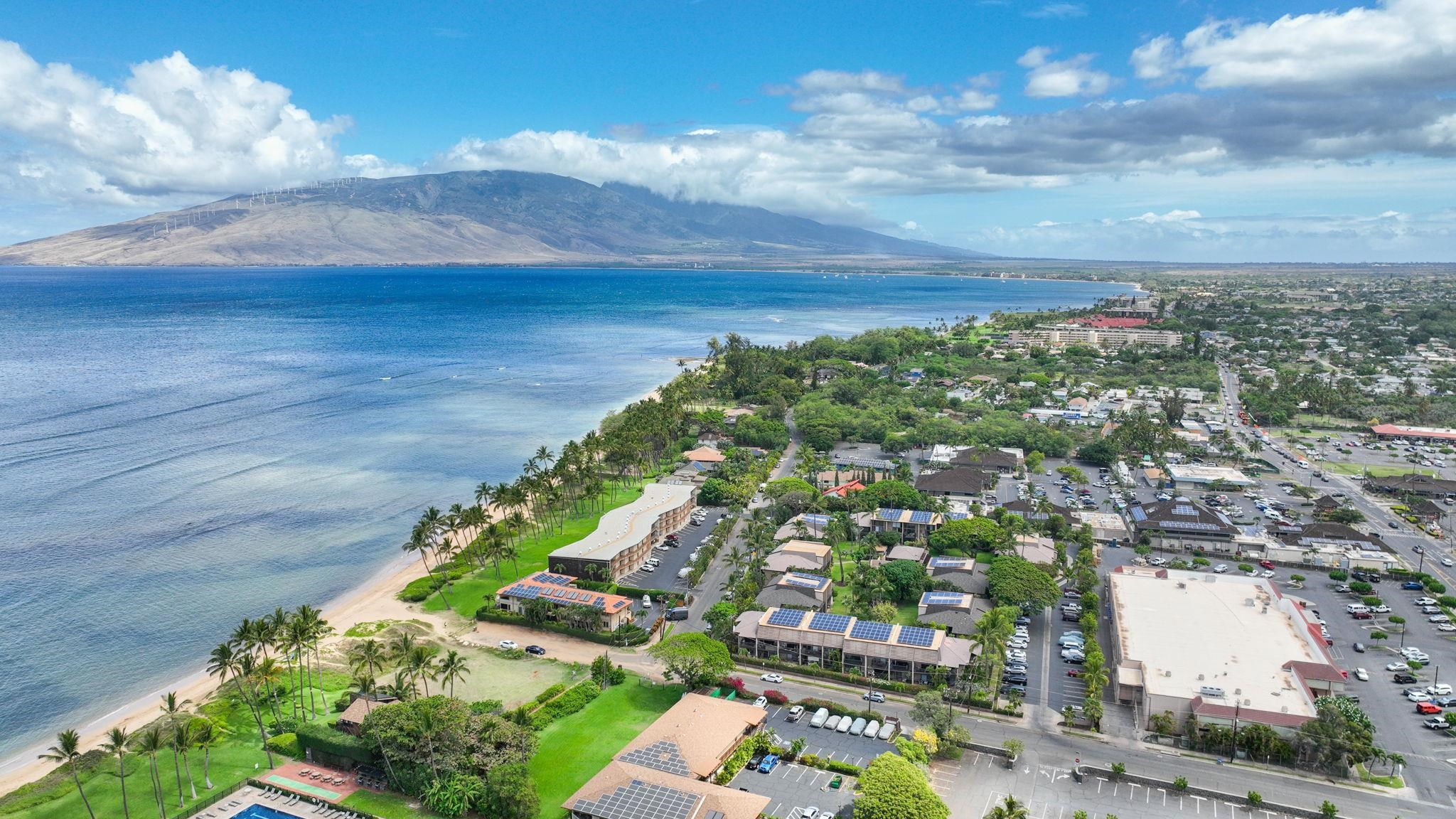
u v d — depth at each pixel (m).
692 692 178.50
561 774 150.75
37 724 172.12
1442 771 151.88
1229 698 164.12
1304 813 139.12
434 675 171.88
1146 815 139.38
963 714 172.62
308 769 154.62
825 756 156.12
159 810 141.88
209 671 166.62
